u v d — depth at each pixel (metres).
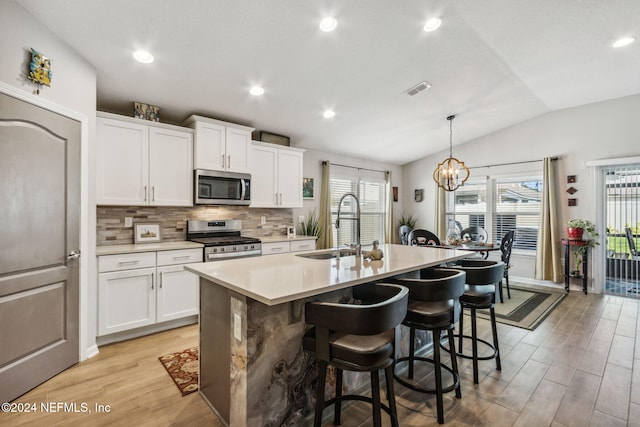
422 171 6.58
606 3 2.52
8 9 1.85
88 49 2.35
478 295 2.12
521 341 2.85
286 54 2.70
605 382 2.13
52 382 2.10
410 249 2.97
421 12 2.41
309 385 1.74
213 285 1.81
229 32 2.35
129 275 2.79
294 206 4.50
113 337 2.76
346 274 1.75
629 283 4.40
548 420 1.74
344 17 2.34
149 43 2.37
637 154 4.28
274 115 3.88
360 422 1.73
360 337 1.45
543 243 4.93
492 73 3.54
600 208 4.57
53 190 2.17
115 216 3.22
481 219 5.78
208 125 3.53
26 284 1.98
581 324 3.28
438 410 1.72
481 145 5.71
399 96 3.76
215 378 1.77
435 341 1.77
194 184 3.48
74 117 2.34
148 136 3.18
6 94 1.85
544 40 2.98
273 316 1.58
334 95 3.54
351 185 5.93
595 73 3.69
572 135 4.78
